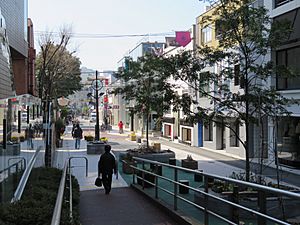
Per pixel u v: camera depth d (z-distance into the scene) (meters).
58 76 37.72
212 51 11.48
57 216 3.26
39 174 12.41
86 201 11.94
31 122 12.16
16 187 8.27
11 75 11.41
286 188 10.84
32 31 38.59
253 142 25.48
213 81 11.82
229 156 28.47
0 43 9.40
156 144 29.28
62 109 56.47
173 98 12.03
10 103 7.95
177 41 43.62
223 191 9.81
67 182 10.54
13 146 8.20
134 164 16.42
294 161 21.03
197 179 15.52
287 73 11.04
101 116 116.69
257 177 12.73
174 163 20.58
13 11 24.36
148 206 11.05
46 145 17.56
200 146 37.19
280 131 20.95
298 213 7.93
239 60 11.16
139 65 26.25
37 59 41.69
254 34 10.82
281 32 10.83
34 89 37.53
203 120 11.59
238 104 11.60
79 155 28.97
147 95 24.94
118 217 9.68
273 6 22.50
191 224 7.98
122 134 59.72
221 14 11.02
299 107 20.44
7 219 6.16
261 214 5.17
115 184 16.08
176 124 45.75
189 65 11.63
